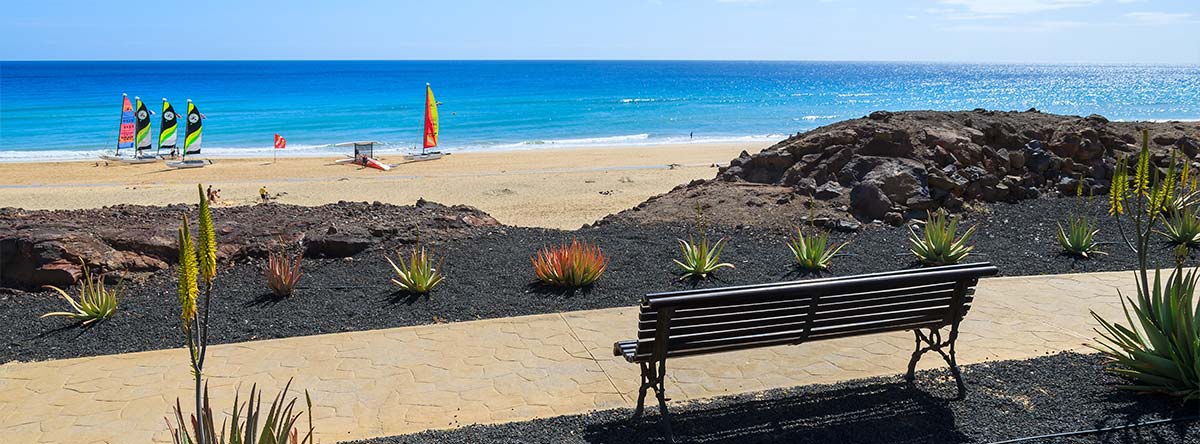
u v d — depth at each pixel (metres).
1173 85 167.62
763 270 9.05
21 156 42.69
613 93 116.25
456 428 5.03
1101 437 4.50
